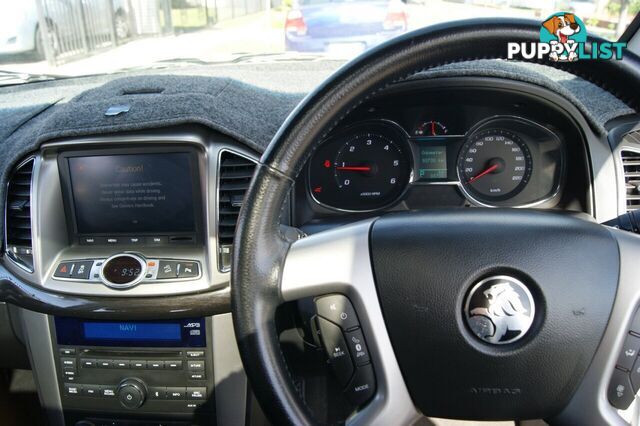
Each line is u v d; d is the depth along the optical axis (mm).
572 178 1672
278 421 957
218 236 1448
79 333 1526
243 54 2182
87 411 1597
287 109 1688
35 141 1441
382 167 1735
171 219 1496
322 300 1010
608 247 975
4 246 1507
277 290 982
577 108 1536
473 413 994
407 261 982
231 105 1559
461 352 963
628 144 1551
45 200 1469
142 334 1509
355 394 1018
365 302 990
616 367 961
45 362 1563
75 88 2008
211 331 1498
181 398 1553
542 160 1705
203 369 1524
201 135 1424
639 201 1589
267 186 935
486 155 1732
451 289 963
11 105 1892
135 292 1451
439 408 1004
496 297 949
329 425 999
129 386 1535
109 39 2498
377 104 1653
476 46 906
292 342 1526
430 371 984
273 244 971
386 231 1015
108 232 1525
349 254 998
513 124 1683
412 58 905
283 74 1953
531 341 942
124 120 1415
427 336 974
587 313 947
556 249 966
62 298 1468
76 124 1435
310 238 1027
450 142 1726
